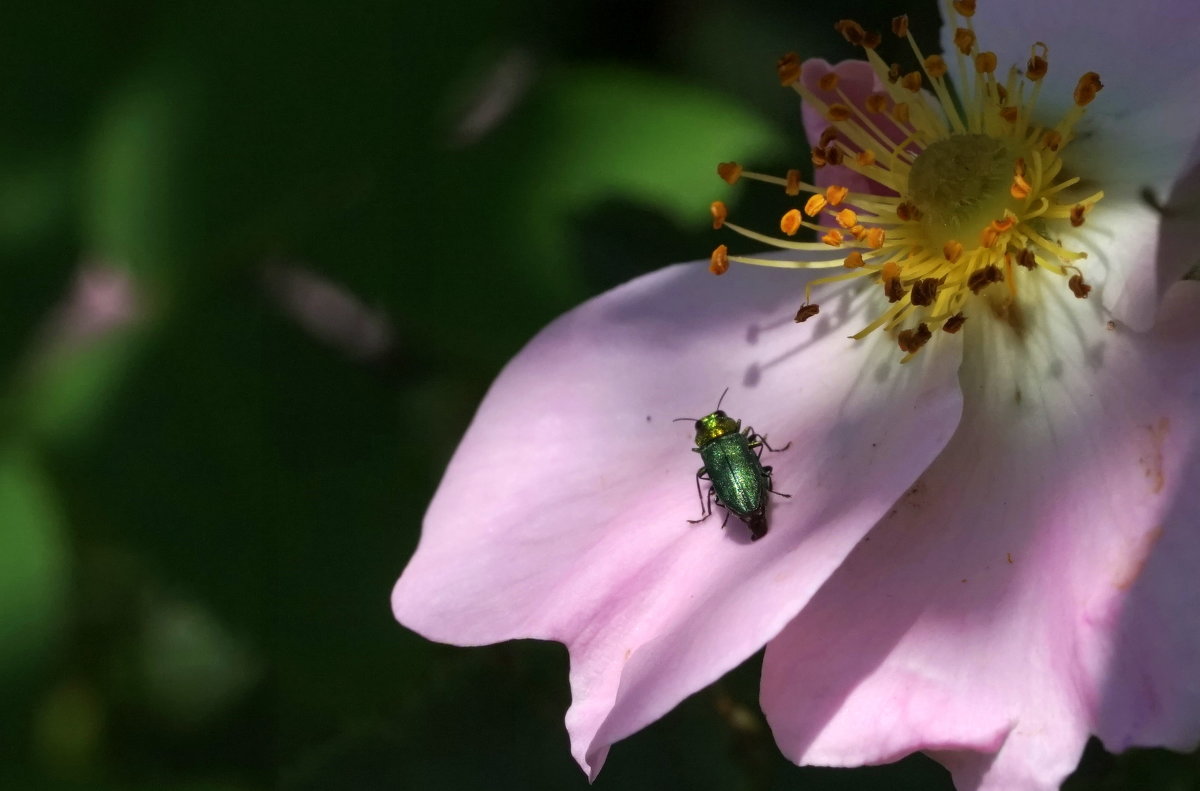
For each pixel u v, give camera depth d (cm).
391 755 21
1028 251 19
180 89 20
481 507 19
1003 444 19
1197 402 18
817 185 20
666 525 19
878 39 20
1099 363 19
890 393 19
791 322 20
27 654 19
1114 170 19
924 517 19
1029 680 18
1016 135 20
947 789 20
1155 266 19
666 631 18
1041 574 18
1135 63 19
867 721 18
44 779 19
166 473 20
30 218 20
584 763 18
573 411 20
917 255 20
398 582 19
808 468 19
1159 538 18
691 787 20
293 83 20
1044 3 20
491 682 21
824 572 18
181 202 20
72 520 20
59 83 20
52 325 20
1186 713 17
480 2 20
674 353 20
